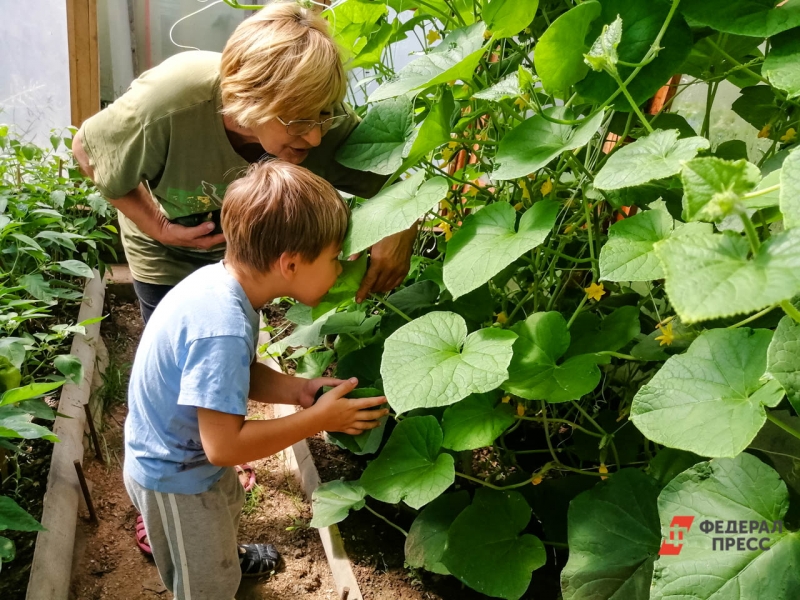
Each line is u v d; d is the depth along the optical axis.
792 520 0.97
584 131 1.01
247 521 1.75
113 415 2.19
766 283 0.51
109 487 1.87
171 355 1.14
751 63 1.13
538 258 1.39
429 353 1.11
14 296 1.83
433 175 1.38
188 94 1.39
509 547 1.30
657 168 0.83
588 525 1.15
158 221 1.68
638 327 1.22
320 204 1.14
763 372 0.81
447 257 1.11
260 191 1.13
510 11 1.09
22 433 1.24
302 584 1.57
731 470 0.86
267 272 1.19
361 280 1.34
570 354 1.25
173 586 1.40
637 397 0.87
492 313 1.48
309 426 1.22
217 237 1.68
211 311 1.13
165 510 1.25
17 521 1.21
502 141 1.12
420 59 1.21
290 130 1.28
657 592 0.82
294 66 1.17
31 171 2.58
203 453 1.24
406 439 1.31
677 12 1.04
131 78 3.40
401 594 1.44
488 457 1.76
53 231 2.18
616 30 0.91
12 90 2.85
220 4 3.29
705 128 1.35
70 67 2.84
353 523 1.64
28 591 1.34
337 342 1.83
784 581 0.76
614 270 0.92
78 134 1.57
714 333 0.88
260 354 2.04
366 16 1.52
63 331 1.75
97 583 1.58
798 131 1.21
